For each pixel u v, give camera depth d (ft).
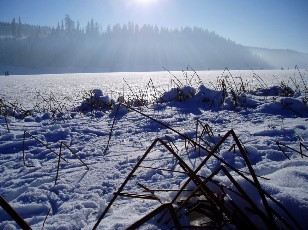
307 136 10.19
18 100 36.27
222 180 5.17
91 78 124.57
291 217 3.98
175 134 11.88
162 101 20.88
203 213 4.49
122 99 22.06
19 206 5.93
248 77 83.76
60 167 8.54
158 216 4.58
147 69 336.90
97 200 6.18
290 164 6.89
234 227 4.17
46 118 17.84
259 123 13.19
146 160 8.66
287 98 15.94
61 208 5.90
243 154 3.92
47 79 119.44
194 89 20.83
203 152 8.84
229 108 17.31
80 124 15.03
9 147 11.17
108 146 10.66
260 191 3.89
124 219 4.90
